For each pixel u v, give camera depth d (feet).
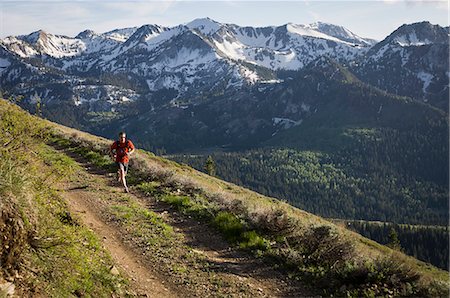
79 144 92.22
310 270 28.84
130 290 23.63
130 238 33.42
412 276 24.95
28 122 22.24
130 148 54.34
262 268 29.73
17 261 18.48
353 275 26.32
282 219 36.76
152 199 49.06
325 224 33.17
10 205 18.97
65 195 43.65
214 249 33.40
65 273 20.71
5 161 19.98
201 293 25.00
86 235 28.68
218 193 51.11
